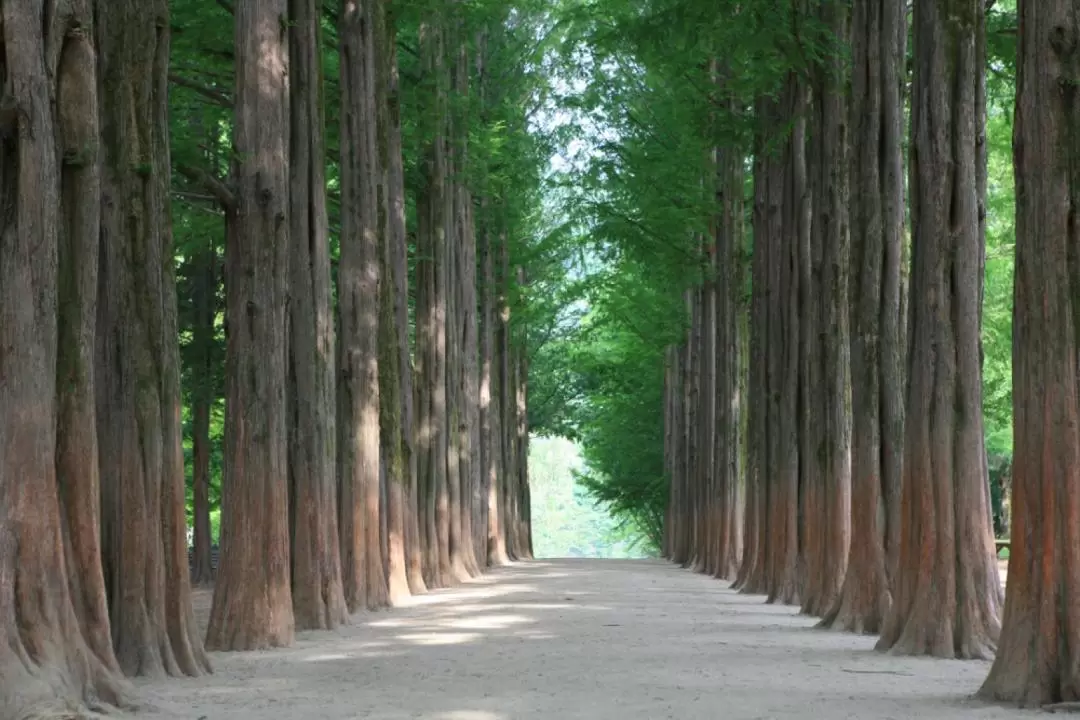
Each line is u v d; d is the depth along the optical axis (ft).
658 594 87.30
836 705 32.32
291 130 61.57
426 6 87.35
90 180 33.78
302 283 61.77
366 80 76.54
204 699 34.42
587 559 196.65
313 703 33.22
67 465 33.19
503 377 165.37
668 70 89.76
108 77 40.42
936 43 47.50
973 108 47.39
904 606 46.44
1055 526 32.91
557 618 63.67
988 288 126.82
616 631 55.83
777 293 86.17
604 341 195.52
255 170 53.06
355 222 75.10
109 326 39.83
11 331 31.14
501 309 163.53
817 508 68.64
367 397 73.67
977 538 45.73
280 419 53.11
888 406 57.11
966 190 47.01
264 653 48.65
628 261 125.18
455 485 112.47
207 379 104.53
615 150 110.01
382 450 81.35
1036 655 32.71
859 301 58.08
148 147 40.98
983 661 43.93
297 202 61.87
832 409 68.44
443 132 99.55
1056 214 33.65
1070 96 33.76
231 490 52.37
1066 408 33.14
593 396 208.64
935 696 34.40
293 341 61.77
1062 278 33.50
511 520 177.58
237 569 51.65
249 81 53.62
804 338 77.00
